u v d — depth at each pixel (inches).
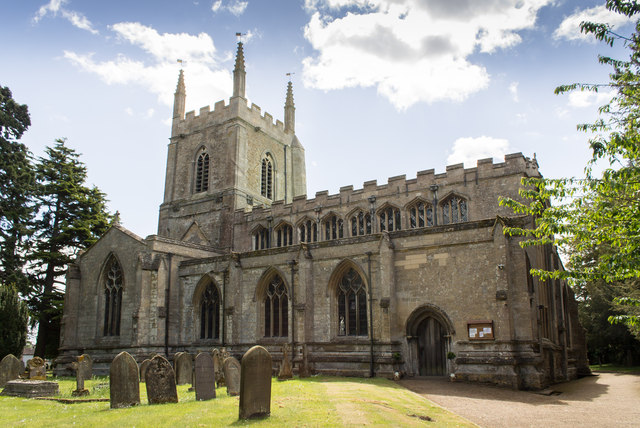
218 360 1149.7
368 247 1386.6
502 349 1129.4
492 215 1611.7
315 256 1476.4
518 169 1601.9
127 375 756.6
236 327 1584.6
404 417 653.3
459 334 1213.7
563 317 1581.0
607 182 643.5
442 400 905.5
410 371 1262.3
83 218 2410.2
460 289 1234.6
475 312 1204.5
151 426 585.6
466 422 669.9
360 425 573.9
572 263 762.2
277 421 596.1
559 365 1465.3
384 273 1318.9
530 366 1109.7
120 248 1849.2
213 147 2469.2
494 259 1205.7
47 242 2300.7
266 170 2573.8
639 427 673.6
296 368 1395.2
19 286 1975.9
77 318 1900.8
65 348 1840.6
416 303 1285.7
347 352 1354.6
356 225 1904.5
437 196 1727.4
